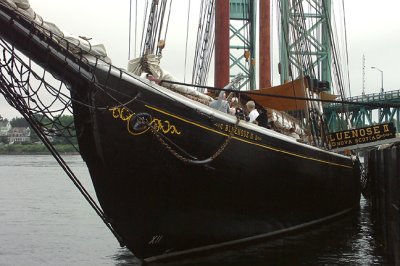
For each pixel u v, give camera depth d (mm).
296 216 14344
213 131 10977
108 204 10320
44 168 82188
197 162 10688
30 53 8430
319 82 19078
